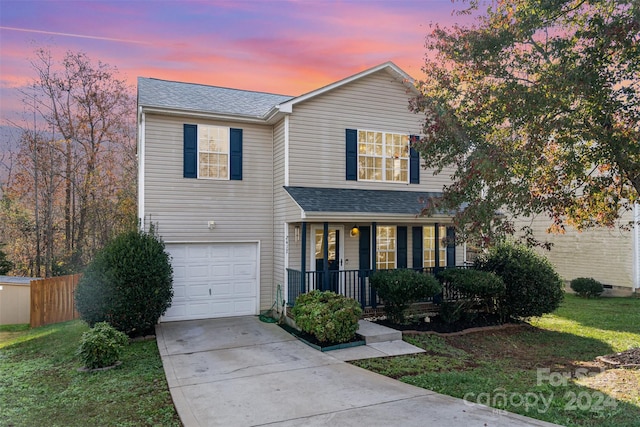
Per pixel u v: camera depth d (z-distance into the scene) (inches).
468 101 355.3
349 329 331.0
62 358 316.5
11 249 894.4
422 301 432.5
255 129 471.2
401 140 490.0
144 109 415.2
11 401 225.5
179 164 435.5
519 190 317.1
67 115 898.1
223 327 400.5
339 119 460.4
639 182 304.8
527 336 383.6
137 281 358.3
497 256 443.5
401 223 481.1
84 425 191.3
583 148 339.0
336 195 430.9
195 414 196.5
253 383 241.1
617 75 295.0
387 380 245.9
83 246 893.8
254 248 464.4
